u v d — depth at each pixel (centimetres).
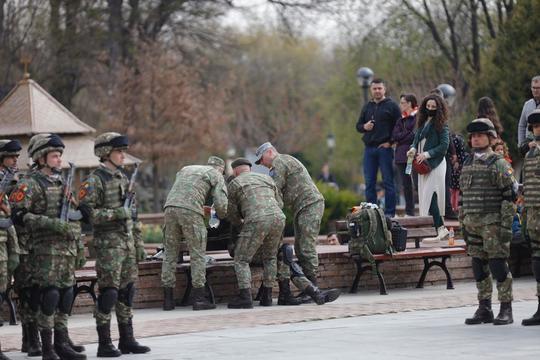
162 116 6347
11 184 1639
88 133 3316
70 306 1620
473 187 1833
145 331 1869
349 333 1784
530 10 4319
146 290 2261
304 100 10675
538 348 1581
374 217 2350
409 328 1827
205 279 2200
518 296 2234
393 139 2802
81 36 6222
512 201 1816
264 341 1720
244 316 2039
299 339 1731
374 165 2850
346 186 9650
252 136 9300
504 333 1738
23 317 1662
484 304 1862
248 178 2205
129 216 1633
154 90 6344
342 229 2659
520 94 4222
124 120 6231
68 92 6297
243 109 9369
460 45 5875
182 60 6881
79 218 1608
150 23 6662
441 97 2575
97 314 1630
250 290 2197
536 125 1802
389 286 2491
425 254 2408
